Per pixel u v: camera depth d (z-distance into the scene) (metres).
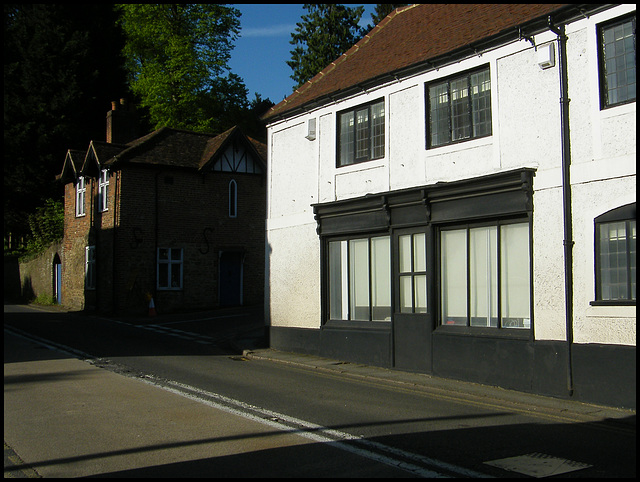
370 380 12.52
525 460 6.66
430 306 12.82
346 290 15.16
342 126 15.54
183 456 6.75
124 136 32.78
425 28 15.44
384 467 6.36
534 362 10.78
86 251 29.52
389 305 14.07
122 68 40.78
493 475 6.12
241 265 29.80
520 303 11.36
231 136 29.17
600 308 9.94
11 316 25.97
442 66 12.87
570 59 10.66
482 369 11.66
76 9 39.25
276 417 8.69
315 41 44.62
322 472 6.18
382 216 14.08
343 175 15.23
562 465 6.48
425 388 11.47
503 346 11.31
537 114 11.12
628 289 9.66
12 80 37.31
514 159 11.46
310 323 15.95
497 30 11.89
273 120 17.58
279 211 17.28
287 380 12.05
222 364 14.20
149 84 39.38
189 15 40.00
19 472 6.22
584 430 8.15
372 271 14.54
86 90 38.22
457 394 10.90
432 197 12.77
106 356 15.02
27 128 35.94
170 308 27.55
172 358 14.98
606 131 10.09
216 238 29.02
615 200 9.87
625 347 9.50
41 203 38.03
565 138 10.59
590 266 10.12
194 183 28.55
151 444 7.25
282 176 17.23
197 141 30.38
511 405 9.95
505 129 11.65
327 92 15.52
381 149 14.40
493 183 11.56
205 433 7.77
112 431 7.86
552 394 10.45
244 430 7.91
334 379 12.48
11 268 41.16
